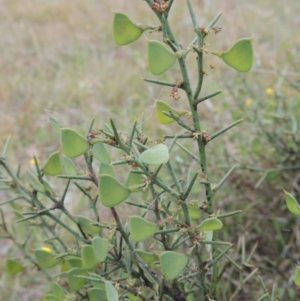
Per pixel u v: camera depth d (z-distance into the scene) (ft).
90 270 1.46
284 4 5.17
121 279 1.42
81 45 4.79
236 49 1.18
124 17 1.20
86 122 3.33
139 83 3.85
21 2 6.25
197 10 5.19
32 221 1.83
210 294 1.42
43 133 3.53
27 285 2.38
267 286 1.94
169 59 1.18
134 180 1.39
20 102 4.05
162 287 1.38
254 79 3.20
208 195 1.33
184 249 1.88
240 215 2.23
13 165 3.16
